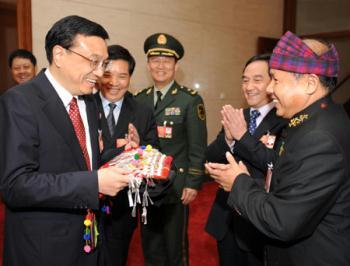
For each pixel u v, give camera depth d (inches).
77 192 43.5
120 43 170.2
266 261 49.6
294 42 43.5
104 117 74.0
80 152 48.8
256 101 69.6
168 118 88.2
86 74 47.0
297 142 42.1
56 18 149.3
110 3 164.7
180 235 88.4
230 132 65.9
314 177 39.2
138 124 77.5
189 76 199.8
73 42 45.7
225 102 218.8
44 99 46.9
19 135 43.9
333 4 241.8
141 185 54.2
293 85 43.7
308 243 42.9
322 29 248.5
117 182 44.8
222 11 210.4
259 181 57.7
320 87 43.5
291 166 41.6
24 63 122.2
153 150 54.0
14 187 42.6
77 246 49.1
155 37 89.8
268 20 237.5
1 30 162.2
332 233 42.1
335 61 43.0
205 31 203.8
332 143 39.8
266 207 41.9
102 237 55.8
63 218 47.9
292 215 39.4
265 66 68.1
